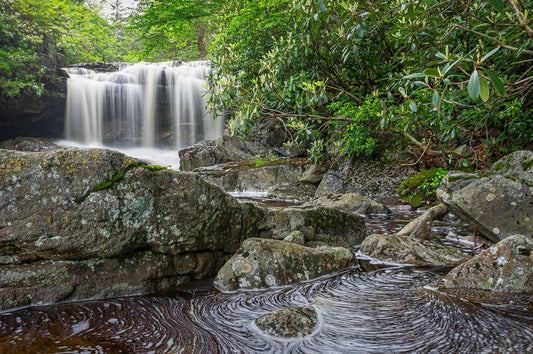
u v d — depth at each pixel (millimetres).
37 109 14641
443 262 3629
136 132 17828
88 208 2533
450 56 2543
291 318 2225
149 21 18766
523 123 5742
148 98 17750
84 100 16188
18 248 2396
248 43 10023
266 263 3014
